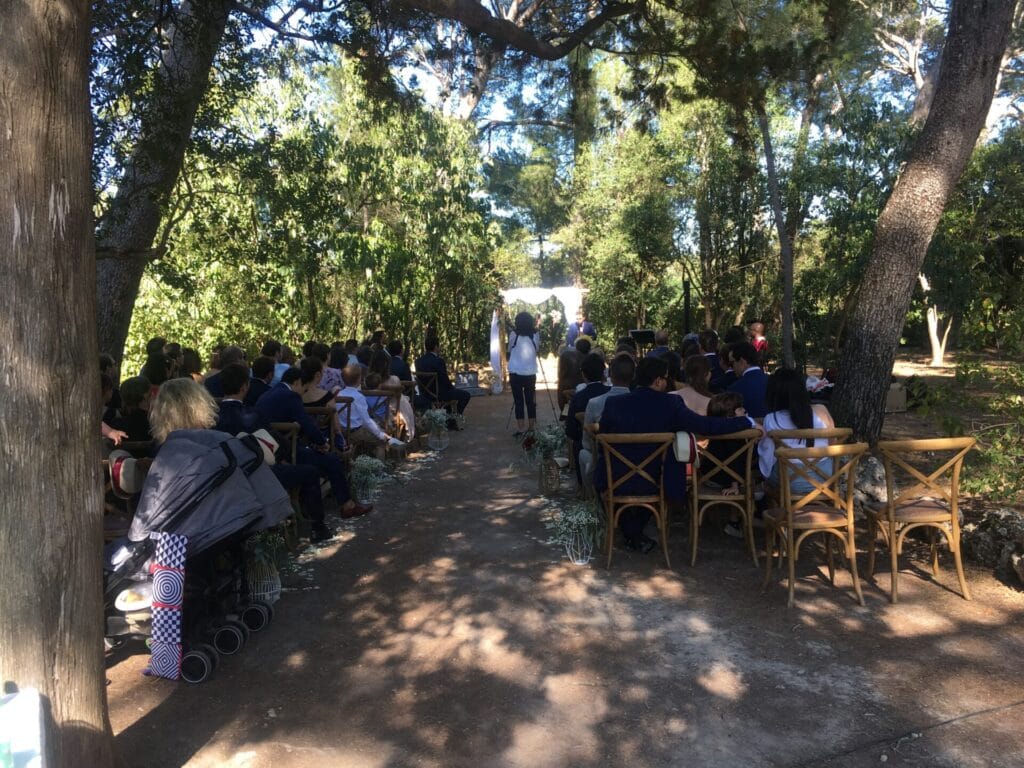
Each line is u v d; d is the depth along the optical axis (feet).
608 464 16.42
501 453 30.22
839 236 47.47
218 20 20.84
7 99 7.37
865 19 36.11
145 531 11.51
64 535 8.00
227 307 37.73
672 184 60.08
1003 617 13.57
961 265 46.32
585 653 12.62
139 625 12.28
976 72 18.93
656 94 27.45
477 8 19.04
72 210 7.89
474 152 55.42
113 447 16.15
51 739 7.92
